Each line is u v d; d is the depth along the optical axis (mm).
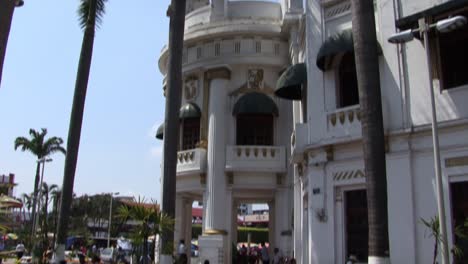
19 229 28219
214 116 28344
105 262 32438
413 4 17859
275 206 28234
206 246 26531
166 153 16625
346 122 18781
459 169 15781
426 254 15992
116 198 81438
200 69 29719
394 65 17906
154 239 15719
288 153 28141
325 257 18547
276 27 29203
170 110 16922
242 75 29422
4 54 9812
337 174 18844
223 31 29141
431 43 16938
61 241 19047
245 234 70812
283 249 27062
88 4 21266
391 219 16953
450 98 16266
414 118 17062
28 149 62719
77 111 20156
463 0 15102
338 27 20281
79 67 20594
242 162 27781
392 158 17312
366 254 17672
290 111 28922
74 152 19844
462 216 15562
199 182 28484
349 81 19625
